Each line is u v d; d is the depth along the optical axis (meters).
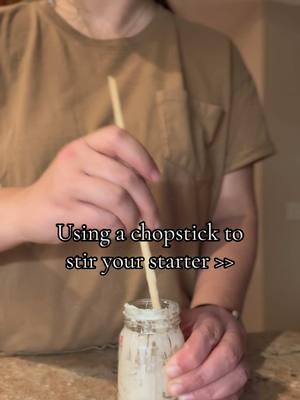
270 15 1.81
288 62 1.84
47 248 0.66
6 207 0.55
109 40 0.70
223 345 0.54
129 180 0.50
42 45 0.69
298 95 1.86
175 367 0.49
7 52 0.68
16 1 1.13
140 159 0.50
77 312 0.67
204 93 0.74
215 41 0.78
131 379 0.50
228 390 0.51
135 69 0.71
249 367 0.62
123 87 0.70
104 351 0.69
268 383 0.60
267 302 1.88
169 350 0.50
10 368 0.63
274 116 1.84
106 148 0.50
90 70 0.69
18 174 0.65
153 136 0.69
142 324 0.50
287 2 1.80
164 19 0.75
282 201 1.87
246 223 0.77
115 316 0.68
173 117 0.70
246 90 0.79
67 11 0.70
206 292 0.69
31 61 0.68
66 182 0.50
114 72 0.70
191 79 0.74
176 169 0.70
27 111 0.66
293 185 1.88
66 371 0.63
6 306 0.66
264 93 1.82
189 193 0.71
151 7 0.75
